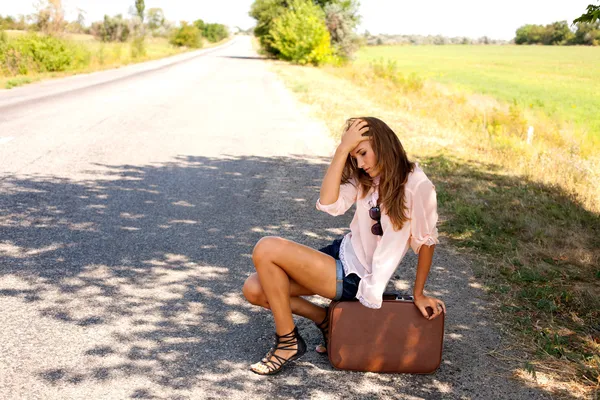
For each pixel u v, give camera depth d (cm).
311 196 705
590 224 598
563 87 3541
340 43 4881
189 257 485
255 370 313
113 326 360
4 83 2080
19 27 3106
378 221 297
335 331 310
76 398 283
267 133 1170
